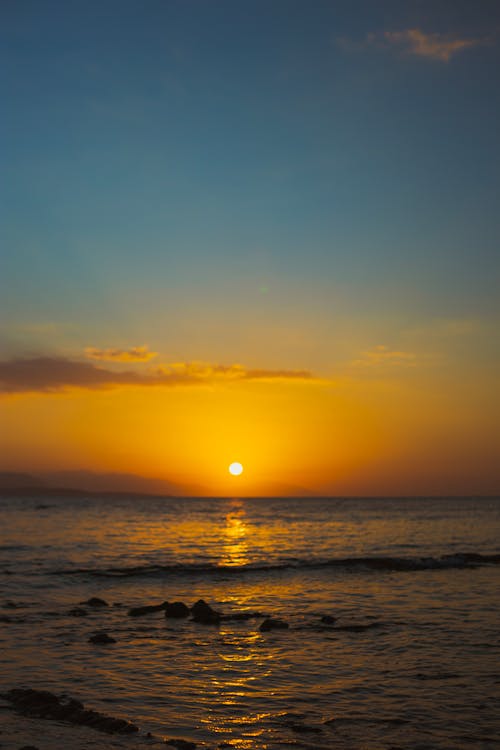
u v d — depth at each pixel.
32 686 13.77
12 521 87.19
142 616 21.95
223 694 13.28
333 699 12.94
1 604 23.77
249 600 25.55
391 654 16.59
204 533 68.62
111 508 165.75
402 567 35.72
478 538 61.31
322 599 25.62
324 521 99.12
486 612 22.41
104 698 12.99
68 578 31.08
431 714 12.00
